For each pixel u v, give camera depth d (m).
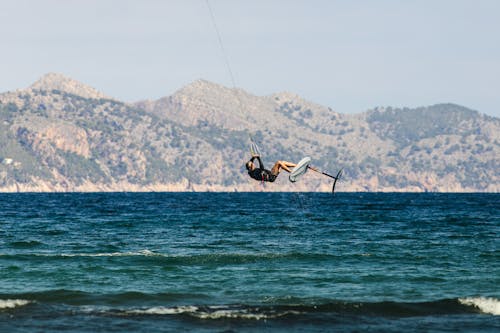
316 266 61.56
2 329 38.62
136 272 57.69
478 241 87.25
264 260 64.81
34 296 47.41
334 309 44.09
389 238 92.31
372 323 41.09
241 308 44.41
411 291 50.41
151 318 41.53
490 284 53.16
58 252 73.94
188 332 38.50
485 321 41.56
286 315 42.59
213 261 64.12
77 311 43.19
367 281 54.19
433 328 39.97
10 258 66.00
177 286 51.72
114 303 45.72
